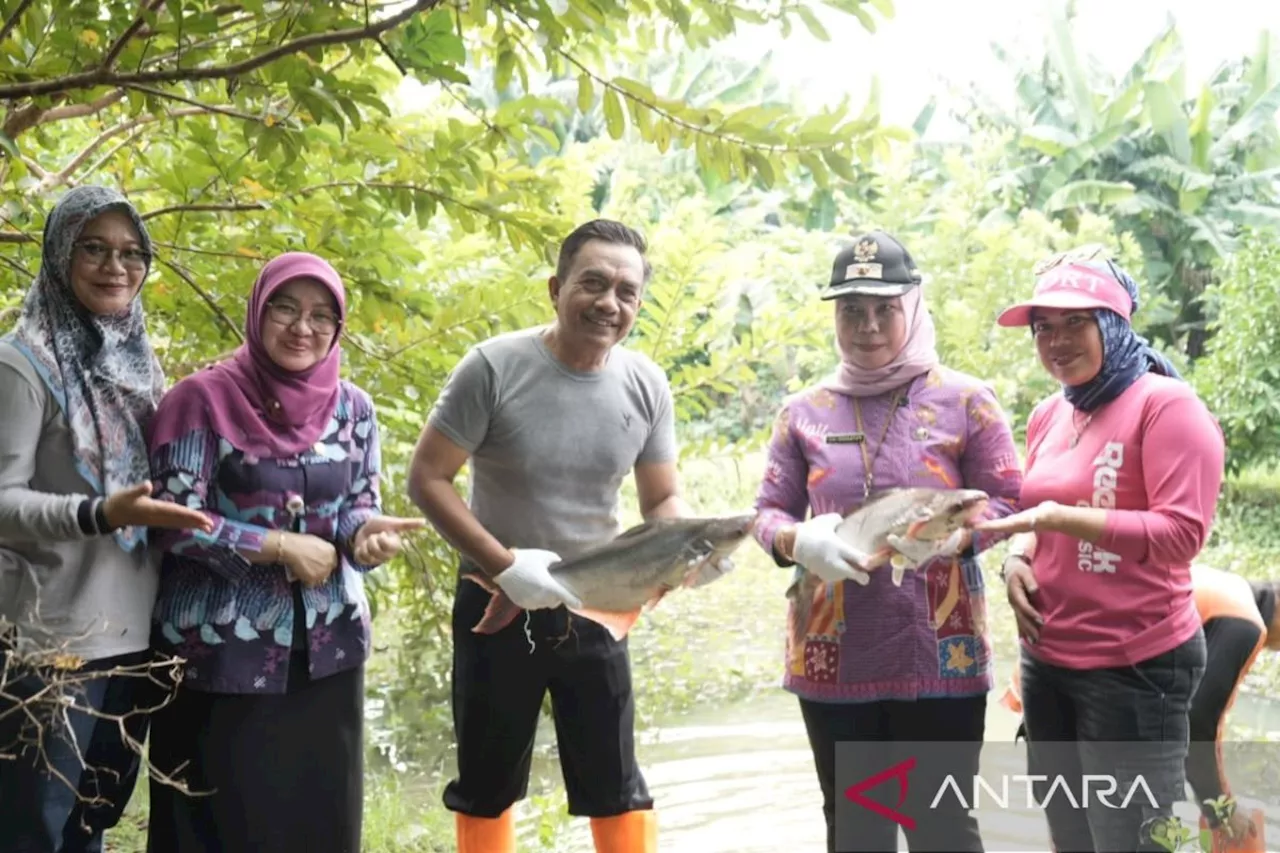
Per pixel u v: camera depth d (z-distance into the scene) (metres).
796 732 6.25
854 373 3.43
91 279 3.21
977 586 3.37
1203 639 3.35
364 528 3.39
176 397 3.29
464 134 4.56
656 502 3.87
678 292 6.43
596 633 3.68
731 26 3.91
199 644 3.28
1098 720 3.28
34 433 3.13
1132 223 14.41
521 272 6.11
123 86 3.60
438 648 7.70
